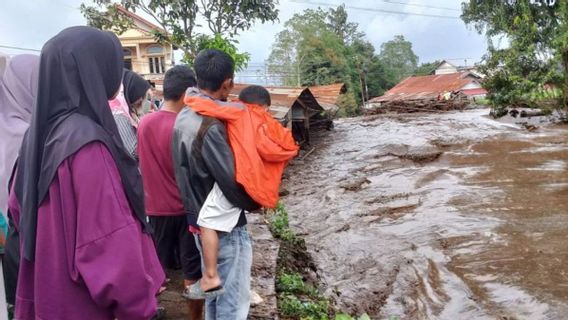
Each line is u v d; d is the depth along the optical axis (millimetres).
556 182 11766
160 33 14625
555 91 20969
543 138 17609
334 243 8695
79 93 1939
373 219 9938
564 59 19828
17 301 2008
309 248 8492
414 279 6984
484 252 7711
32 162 1909
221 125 2547
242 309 2818
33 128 1919
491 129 20344
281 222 7297
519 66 21250
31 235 1906
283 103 15750
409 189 12086
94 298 1812
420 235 8742
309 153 17781
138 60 30328
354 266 7590
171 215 3393
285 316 4465
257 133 2527
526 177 12430
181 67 3549
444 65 74375
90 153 1849
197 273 3414
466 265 7297
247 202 2584
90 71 1956
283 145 2582
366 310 6000
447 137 18781
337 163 15945
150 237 2133
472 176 12875
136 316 1870
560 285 6391
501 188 11547
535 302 6004
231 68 2703
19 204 2137
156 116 3434
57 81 1933
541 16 20859
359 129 22969
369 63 66500
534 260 7242
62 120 1898
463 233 8641
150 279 1930
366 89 60250
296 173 14953
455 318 5820
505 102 22047
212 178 2594
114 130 2002
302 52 55938
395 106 31094
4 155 2857
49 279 1862
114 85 2111
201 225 2605
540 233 8367
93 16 15172
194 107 2592
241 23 14688
